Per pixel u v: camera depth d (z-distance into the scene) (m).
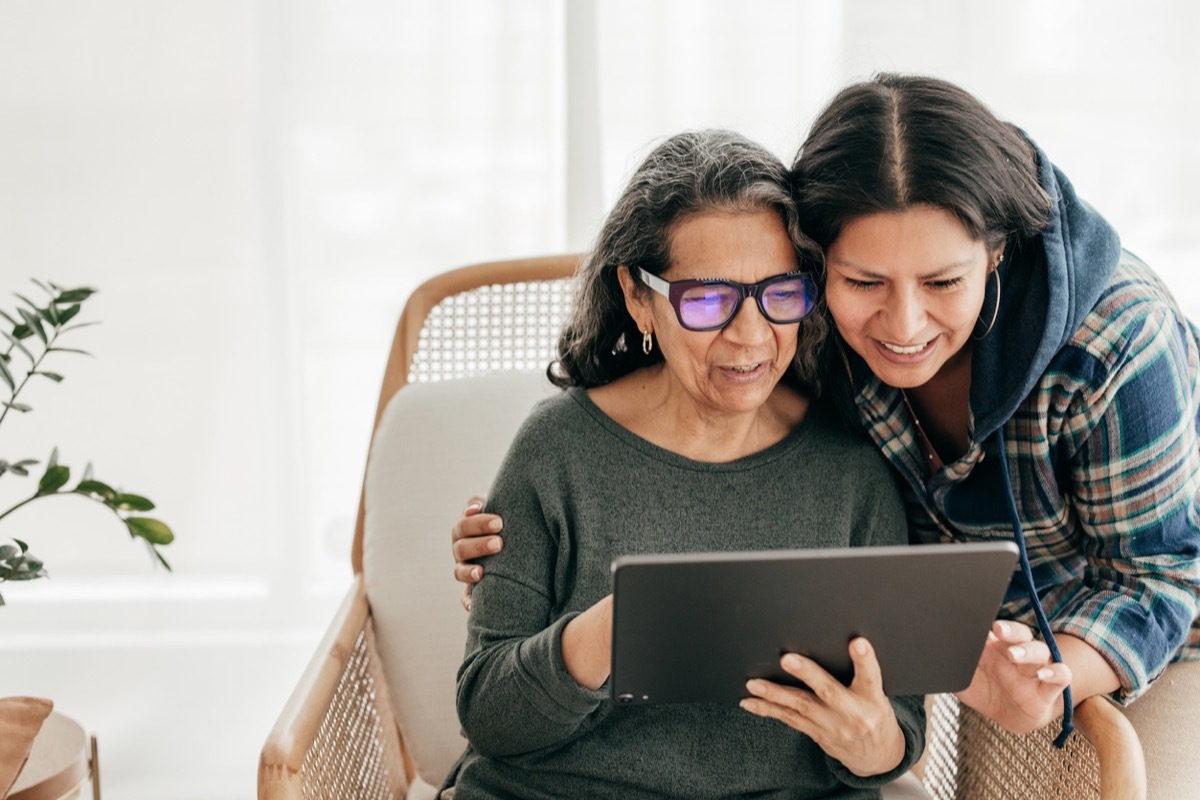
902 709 1.16
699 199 1.09
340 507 2.23
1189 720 1.29
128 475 2.19
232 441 2.19
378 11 2.06
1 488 2.18
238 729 2.25
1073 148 2.06
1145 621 1.15
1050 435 1.16
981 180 1.03
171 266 2.13
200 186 2.11
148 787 2.24
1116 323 1.12
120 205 2.11
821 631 0.95
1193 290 2.10
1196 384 1.23
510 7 2.05
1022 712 1.10
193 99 2.08
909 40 2.02
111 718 2.24
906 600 0.93
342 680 1.30
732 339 1.09
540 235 2.12
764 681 1.00
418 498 1.48
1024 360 1.11
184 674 2.25
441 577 1.45
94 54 2.06
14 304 2.13
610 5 2.03
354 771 1.29
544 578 1.21
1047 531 1.23
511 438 1.50
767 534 1.20
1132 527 1.17
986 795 1.31
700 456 1.21
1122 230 2.09
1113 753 1.05
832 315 1.16
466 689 1.18
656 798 1.18
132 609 2.23
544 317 1.60
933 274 1.05
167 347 2.15
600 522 1.19
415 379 1.60
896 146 1.04
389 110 2.09
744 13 2.03
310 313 2.16
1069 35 2.02
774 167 1.12
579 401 1.24
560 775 1.20
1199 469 1.20
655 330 1.17
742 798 1.19
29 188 2.10
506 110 2.08
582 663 1.07
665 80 2.05
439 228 2.12
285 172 2.11
